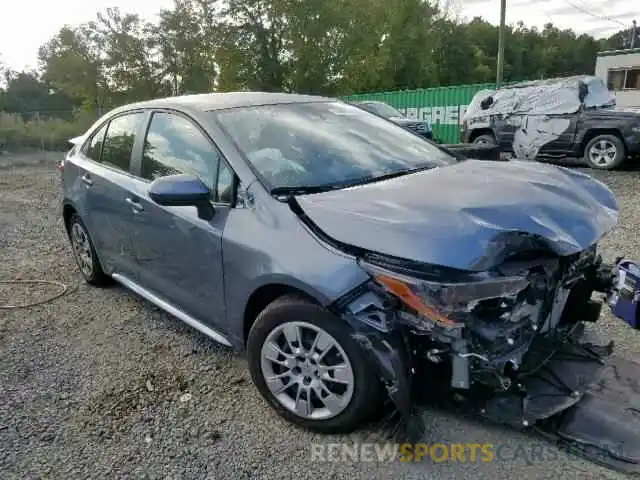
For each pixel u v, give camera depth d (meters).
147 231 3.35
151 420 2.71
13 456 2.47
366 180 2.86
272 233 2.51
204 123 3.06
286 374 2.58
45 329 3.84
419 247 2.10
